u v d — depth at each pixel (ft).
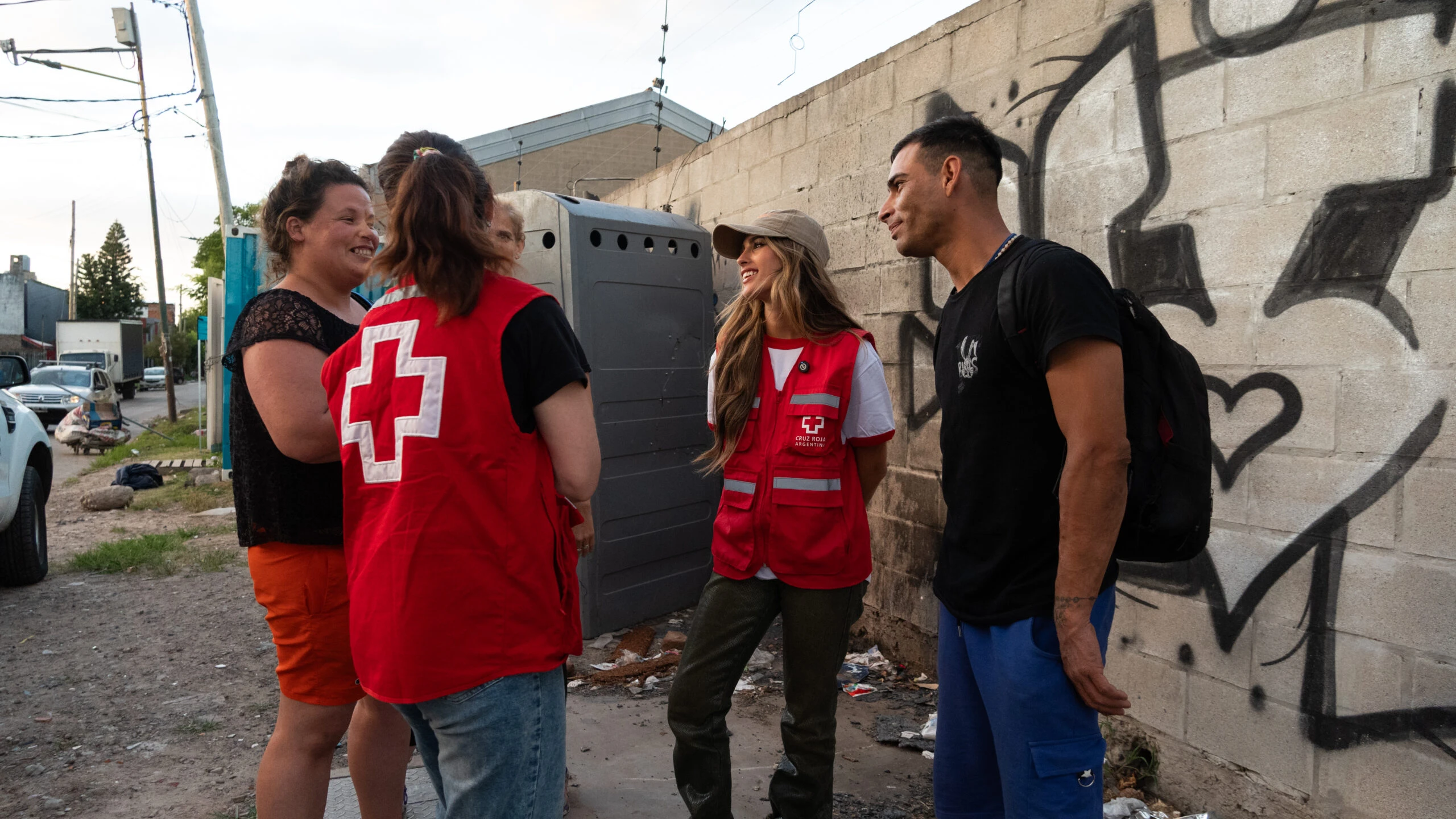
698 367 15.26
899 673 11.84
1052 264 4.76
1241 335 7.57
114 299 233.76
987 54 10.45
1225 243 7.68
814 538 6.91
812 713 7.05
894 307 12.17
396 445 4.59
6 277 161.38
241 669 12.91
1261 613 7.44
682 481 15.02
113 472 36.91
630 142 41.52
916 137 5.74
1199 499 4.79
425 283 4.50
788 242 7.34
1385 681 6.57
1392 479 6.51
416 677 4.46
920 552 11.77
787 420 7.08
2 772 9.55
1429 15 6.21
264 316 5.78
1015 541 5.08
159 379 143.13
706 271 15.42
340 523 5.87
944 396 5.54
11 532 17.03
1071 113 9.27
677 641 13.33
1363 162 6.64
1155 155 8.34
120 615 15.58
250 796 9.00
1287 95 7.17
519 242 7.61
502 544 4.53
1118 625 8.82
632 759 9.53
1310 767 7.07
